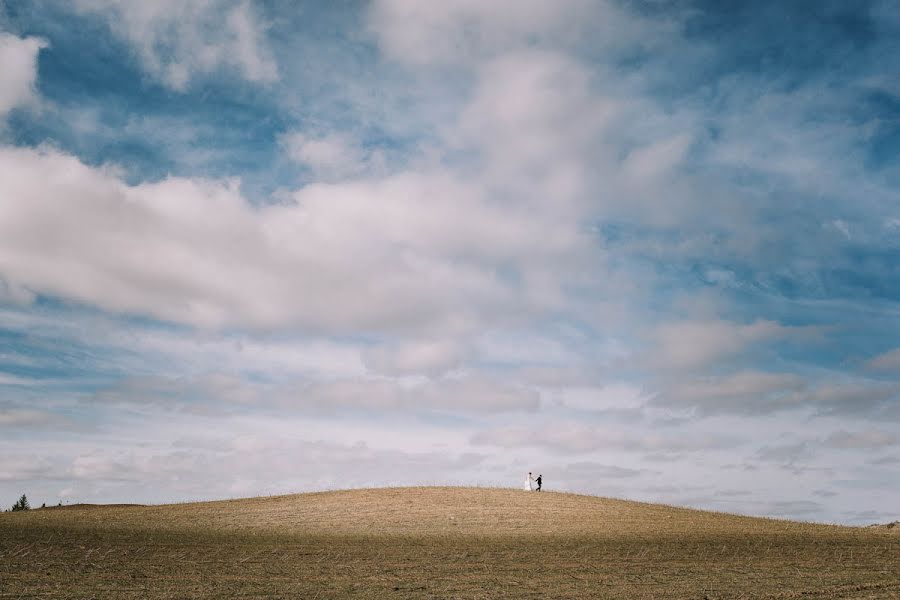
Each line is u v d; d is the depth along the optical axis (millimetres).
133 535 35062
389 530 38438
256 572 24469
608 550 30891
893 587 21672
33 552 28078
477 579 23406
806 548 31547
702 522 42375
